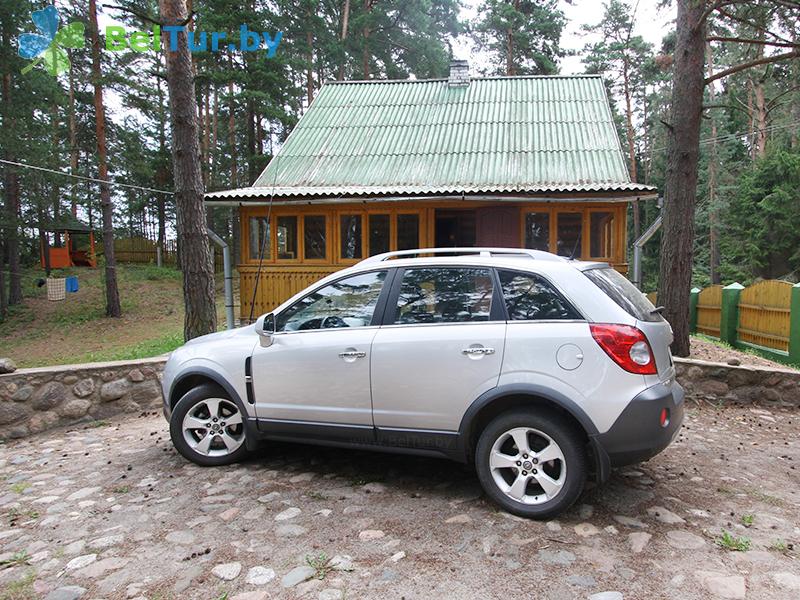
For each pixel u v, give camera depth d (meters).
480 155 11.49
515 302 3.43
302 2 22.17
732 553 2.88
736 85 26.19
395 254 4.03
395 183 10.82
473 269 3.61
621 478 3.96
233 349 4.20
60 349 16.66
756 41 7.07
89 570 2.77
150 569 2.77
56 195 21.34
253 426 4.09
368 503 3.54
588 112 12.70
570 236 9.98
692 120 7.63
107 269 20.33
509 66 26.34
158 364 6.38
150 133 27.50
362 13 22.72
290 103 24.27
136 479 4.07
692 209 7.80
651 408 3.04
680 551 2.90
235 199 9.74
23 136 18.00
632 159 29.64
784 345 9.35
